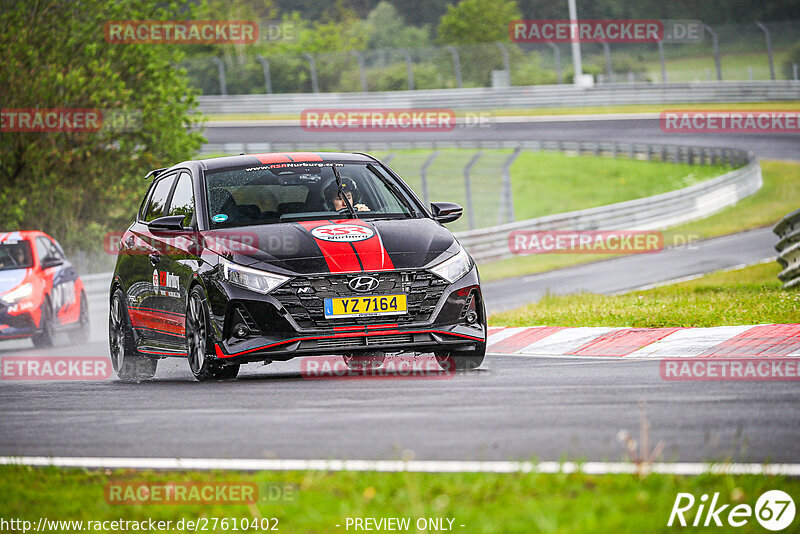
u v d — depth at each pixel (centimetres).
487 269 8569
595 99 18162
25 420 2225
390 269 2620
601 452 1576
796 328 3020
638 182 13862
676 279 6812
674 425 1798
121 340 3344
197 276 2723
